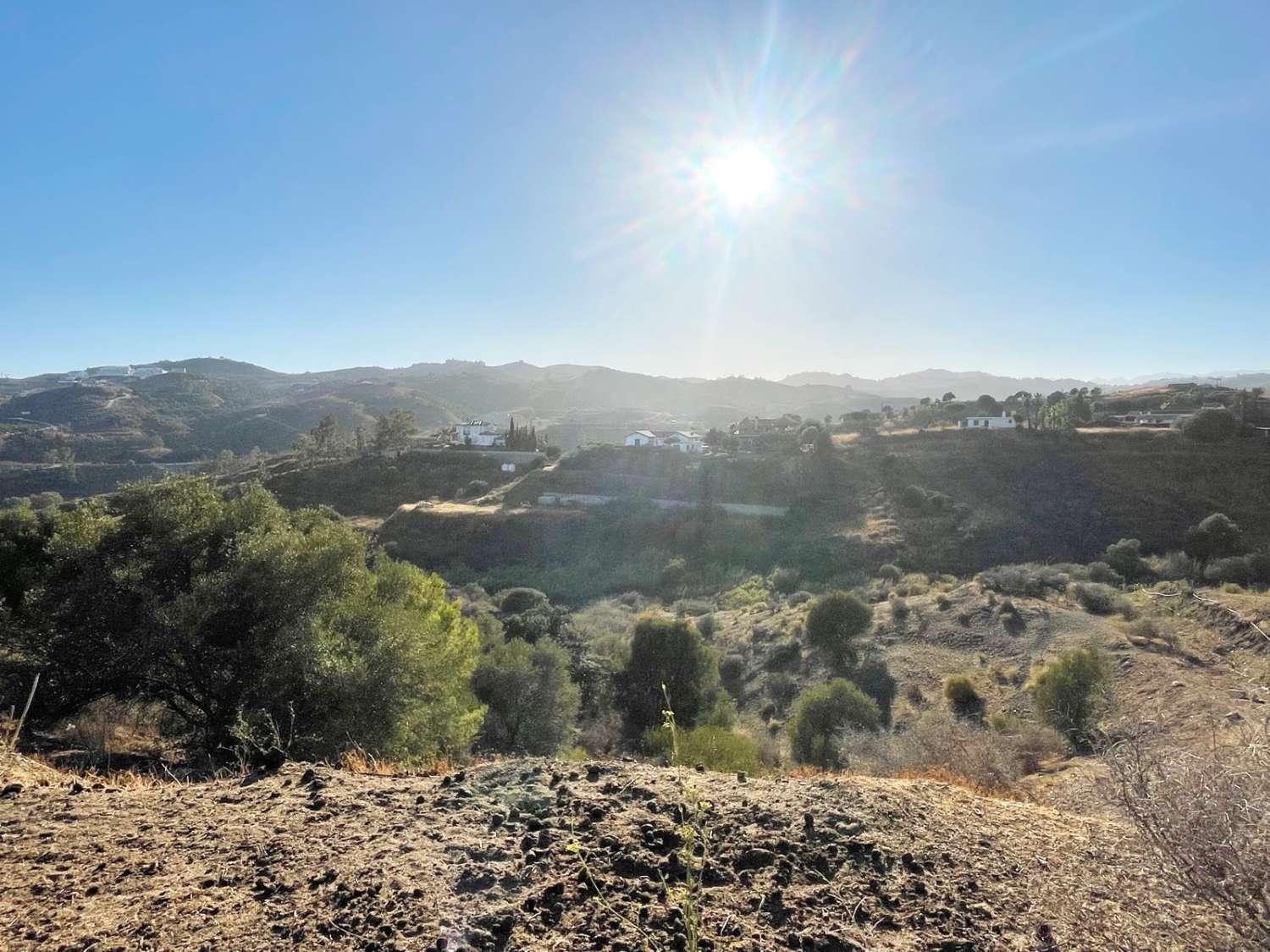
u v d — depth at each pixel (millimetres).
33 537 14703
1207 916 2553
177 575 11383
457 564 47875
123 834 3143
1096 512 42281
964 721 15039
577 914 2457
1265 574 28172
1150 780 2582
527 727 18641
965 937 2465
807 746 15125
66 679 10195
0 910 2471
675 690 22094
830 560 42688
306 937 2303
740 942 2348
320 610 11141
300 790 3783
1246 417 51281
